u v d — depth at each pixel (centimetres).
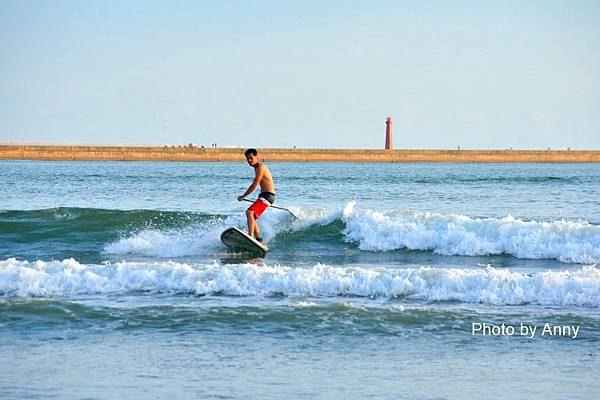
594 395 1777
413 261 3641
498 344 2180
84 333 2280
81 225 4481
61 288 2823
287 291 2797
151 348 2134
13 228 4378
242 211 6338
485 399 1747
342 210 4316
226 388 1805
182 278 2884
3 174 14538
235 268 2947
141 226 4481
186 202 7394
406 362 2017
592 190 10000
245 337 2236
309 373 1920
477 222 4019
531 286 2714
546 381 1873
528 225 3916
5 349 2122
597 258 3616
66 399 1725
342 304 2566
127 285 2867
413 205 7306
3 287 2805
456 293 2716
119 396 1747
